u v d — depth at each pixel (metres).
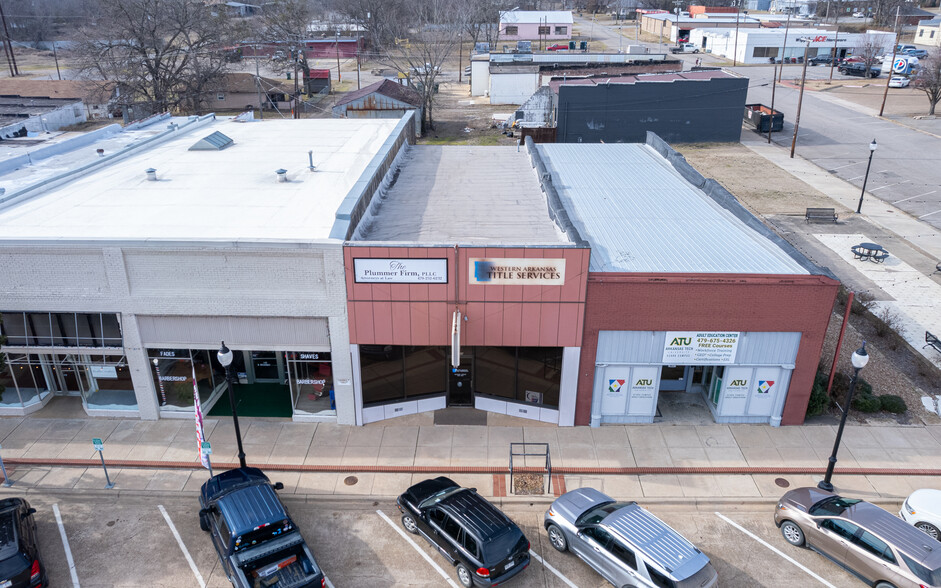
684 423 22.67
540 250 20.19
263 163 29.55
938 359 27.00
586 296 20.70
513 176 31.48
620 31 142.12
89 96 72.69
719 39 111.12
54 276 20.98
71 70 95.12
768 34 102.25
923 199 45.66
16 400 23.36
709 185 30.11
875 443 21.69
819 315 20.72
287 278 20.77
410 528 18.22
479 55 99.56
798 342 21.25
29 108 71.62
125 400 23.31
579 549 16.84
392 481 20.02
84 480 20.03
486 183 30.25
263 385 25.02
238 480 18.19
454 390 23.38
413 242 21.08
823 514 17.19
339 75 98.19
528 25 129.88
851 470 20.34
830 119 69.56
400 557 17.38
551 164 34.94
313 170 28.19
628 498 19.27
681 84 59.09
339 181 26.58
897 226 40.91
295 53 82.56
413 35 121.44
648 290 20.53
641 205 28.53
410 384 22.80
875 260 35.97
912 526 16.42
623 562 15.78
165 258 20.58
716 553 17.45
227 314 21.33
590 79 63.41
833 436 22.05
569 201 28.86
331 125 38.12
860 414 23.27
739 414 22.56
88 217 22.61
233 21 114.75
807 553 17.50
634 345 21.45
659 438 21.88
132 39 70.81
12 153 38.34
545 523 17.86
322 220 22.20
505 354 22.34
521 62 82.19
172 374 22.58
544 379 22.31
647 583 15.22
